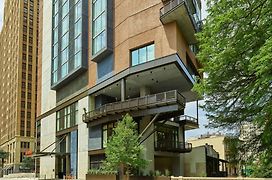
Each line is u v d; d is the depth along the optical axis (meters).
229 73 13.77
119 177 30.42
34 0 139.38
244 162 14.70
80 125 45.47
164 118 36.00
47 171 54.81
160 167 42.88
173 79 37.72
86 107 44.22
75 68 45.88
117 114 36.59
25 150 124.75
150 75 36.12
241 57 12.82
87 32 45.59
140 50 35.47
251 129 14.48
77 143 45.94
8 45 153.00
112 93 43.31
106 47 38.56
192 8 37.38
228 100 14.66
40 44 66.88
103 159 40.00
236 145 14.77
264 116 11.23
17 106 127.38
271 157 12.85
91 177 33.78
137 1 36.56
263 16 11.80
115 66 38.28
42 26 66.75
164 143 38.91
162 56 33.12
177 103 31.16
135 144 30.19
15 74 133.50
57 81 52.16
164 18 32.97
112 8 40.19
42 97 61.88
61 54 52.09
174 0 32.22
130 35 36.41
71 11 49.53
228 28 13.02
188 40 37.47
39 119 62.38
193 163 42.59
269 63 10.16
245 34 12.27
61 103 52.38
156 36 34.09
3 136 149.25
